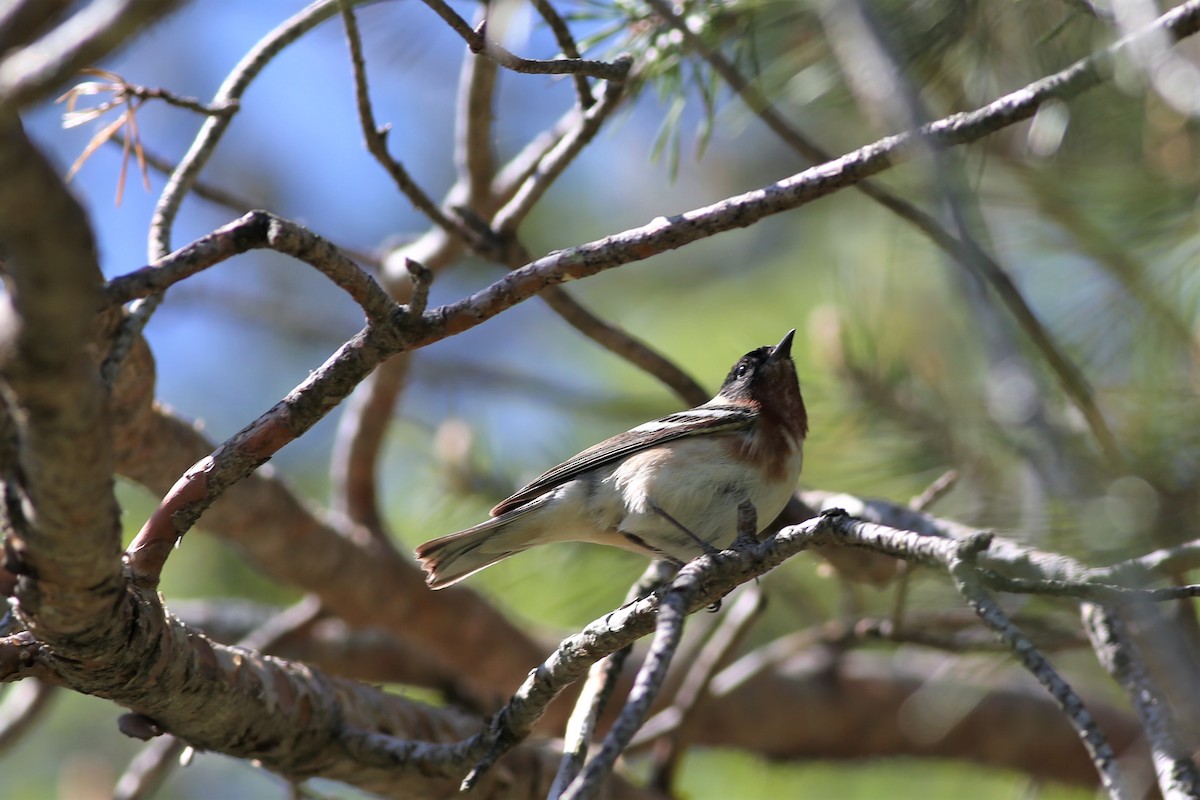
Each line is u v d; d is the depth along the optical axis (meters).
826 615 12.95
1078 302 9.57
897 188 10.29
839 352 10.83
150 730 7.29
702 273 17.03
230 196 10.48
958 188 5.75
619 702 13.34
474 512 12.57
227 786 15.57
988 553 8.00
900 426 10.48
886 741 13.94
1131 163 9.43
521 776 9.16
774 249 16.75
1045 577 7.68
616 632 6.77
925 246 11.34
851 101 9.96
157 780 10.77
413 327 6.41
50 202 4.00
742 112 10.16
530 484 10.16
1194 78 6.45
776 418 10.42
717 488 9.98
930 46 8.90
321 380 6.48
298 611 12.84
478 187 10.87
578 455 10.31
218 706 7.27
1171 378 8.77
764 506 10.18
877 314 11.24
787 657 12.07
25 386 4.51
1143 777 11.81
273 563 11.69
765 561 6.46
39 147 3.98
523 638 13.05
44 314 4.24
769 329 14.98
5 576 5.80
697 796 14.71
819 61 9.55
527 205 9.31
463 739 8.95
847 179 6.61
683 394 10.66
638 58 9.12
